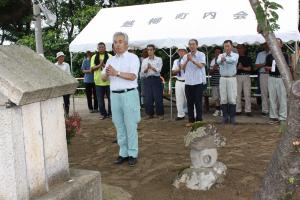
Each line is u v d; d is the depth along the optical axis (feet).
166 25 34.32
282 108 29.96
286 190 8.79
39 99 11.08
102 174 19.08
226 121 31.14
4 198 10.55
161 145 24.45
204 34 31.99
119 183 17.65
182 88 33.37
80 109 43.21
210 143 16.60
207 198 15.58
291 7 31.30
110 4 72.54
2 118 10.28
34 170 11.10
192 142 16.53
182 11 35.58
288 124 8.48
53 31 66.08
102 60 34.65
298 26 31.27
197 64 28.96
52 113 11.97
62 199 11.48
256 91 39.78
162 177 18.15
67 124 16.31
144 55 36.86
